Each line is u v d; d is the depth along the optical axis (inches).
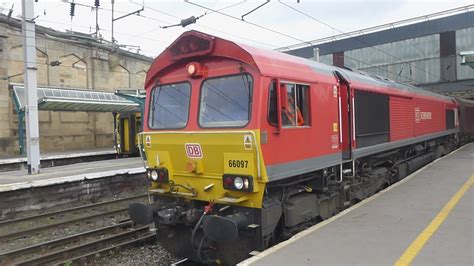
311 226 295.7
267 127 238.7
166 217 264.1
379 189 452.1
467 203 331.3
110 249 335.9
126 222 415.5
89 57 1192.2
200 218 257.1
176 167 273.6
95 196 580.1
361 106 372.2
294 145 262.7
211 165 253.3
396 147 469.7
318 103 293.4
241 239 252.1
